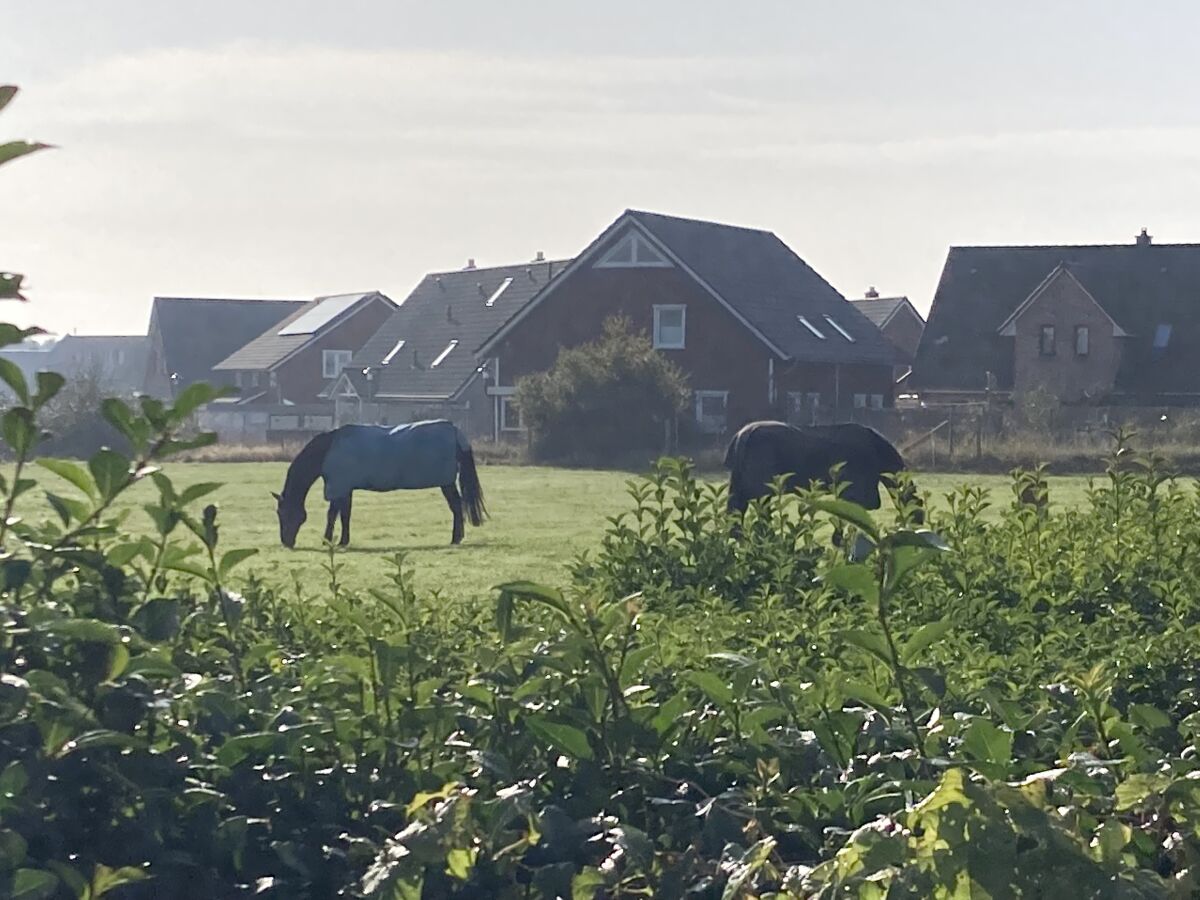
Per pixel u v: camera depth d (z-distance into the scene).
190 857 3.35
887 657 3.47
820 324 53.59
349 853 3.33
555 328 53.72
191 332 94.50
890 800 3.44
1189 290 58.84
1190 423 41.53
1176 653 5.77
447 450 20.22
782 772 3.66
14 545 3.71
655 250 51.97
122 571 3.84
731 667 4.49
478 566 16.09
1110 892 2.54
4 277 3.00
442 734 3.84
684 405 44.34
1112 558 8.99
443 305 68.81
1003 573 8.62
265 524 23.06
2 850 2.94
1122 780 3.50
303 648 5.59
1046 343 58.78
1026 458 37.25
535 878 3.12
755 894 2.88
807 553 9.38
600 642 3.76
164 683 3.81
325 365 81.88
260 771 3.67
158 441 3.50
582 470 40.06
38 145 2.92
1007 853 2.53
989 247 63.28
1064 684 4.88
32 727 3.25
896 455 19.03
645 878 3.06
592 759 3.64
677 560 9.34
